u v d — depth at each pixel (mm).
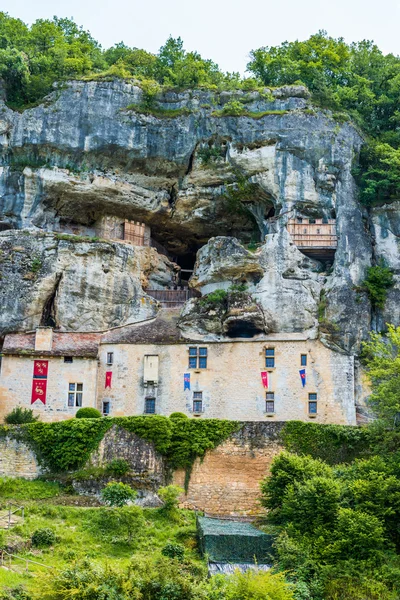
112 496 44531
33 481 48250
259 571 35531
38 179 66562
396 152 66438
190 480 48125
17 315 60844
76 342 57594
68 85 68250
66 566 33750
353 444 48062
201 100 69250
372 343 53750
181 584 32969
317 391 54844
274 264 62125
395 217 64562
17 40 78688
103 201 68375
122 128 67688
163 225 71688
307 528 40250
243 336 59500
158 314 62000
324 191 65625
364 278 61906
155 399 56062
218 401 55469
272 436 48656
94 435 49000
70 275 62000
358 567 37688
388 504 40688
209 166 68188
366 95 73312
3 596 31281
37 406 55062
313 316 60375
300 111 67500
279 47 81938
